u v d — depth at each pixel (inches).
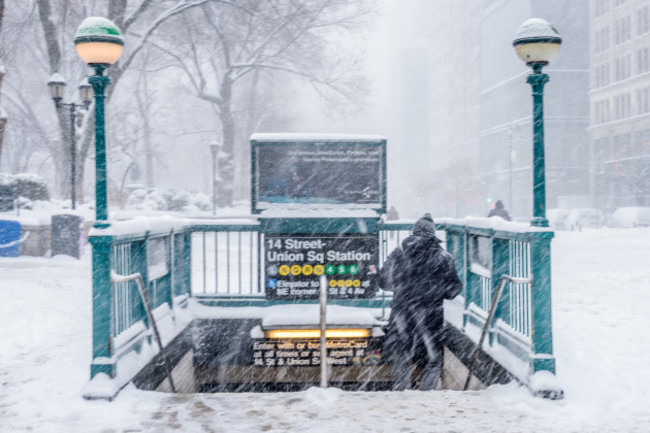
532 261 197.2
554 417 174.9
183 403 189.0
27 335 265.3
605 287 401.7
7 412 176.2
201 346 302.5
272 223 295.7
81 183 997.8
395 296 265.7
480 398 195.6
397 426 169.6
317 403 190.1
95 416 173.5
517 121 3206.2
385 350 288.4
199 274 478.0
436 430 166.2
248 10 1148.5
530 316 208.7
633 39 2536.9
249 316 303.0
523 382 198.7
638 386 198.8
